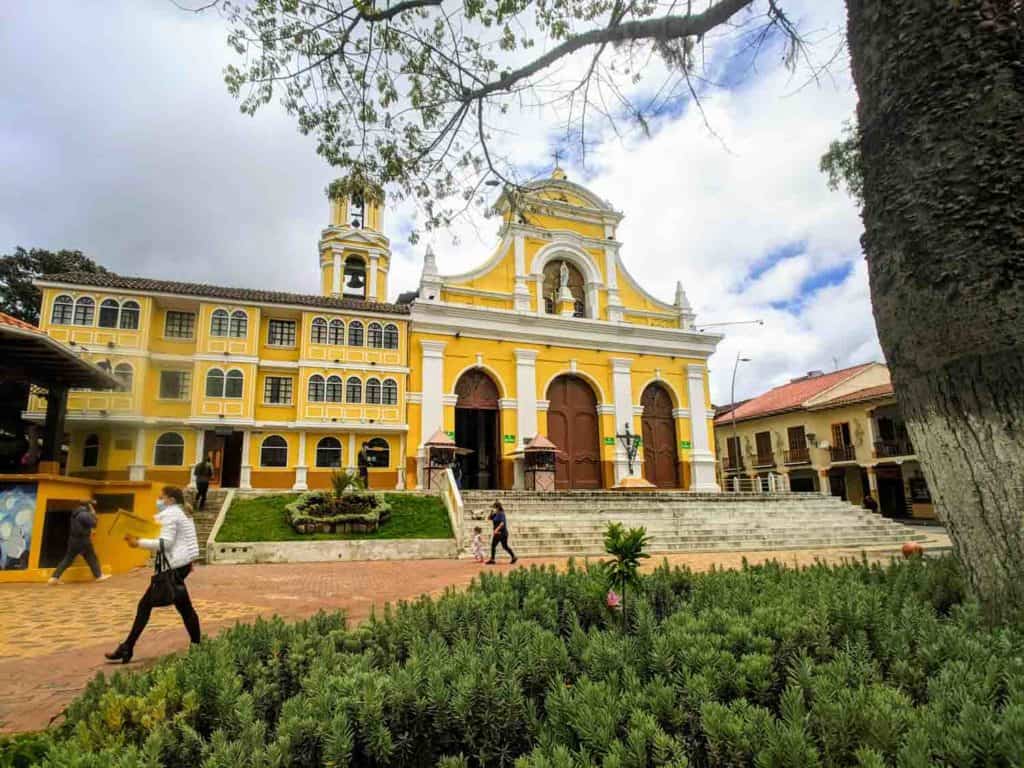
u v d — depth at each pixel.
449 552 14.59
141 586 10.16
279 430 22.52
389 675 2.80
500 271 27.88
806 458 34.31
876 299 4.00
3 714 4.20
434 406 24.56
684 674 2.63
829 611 3.38
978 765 1.86
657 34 6.18
